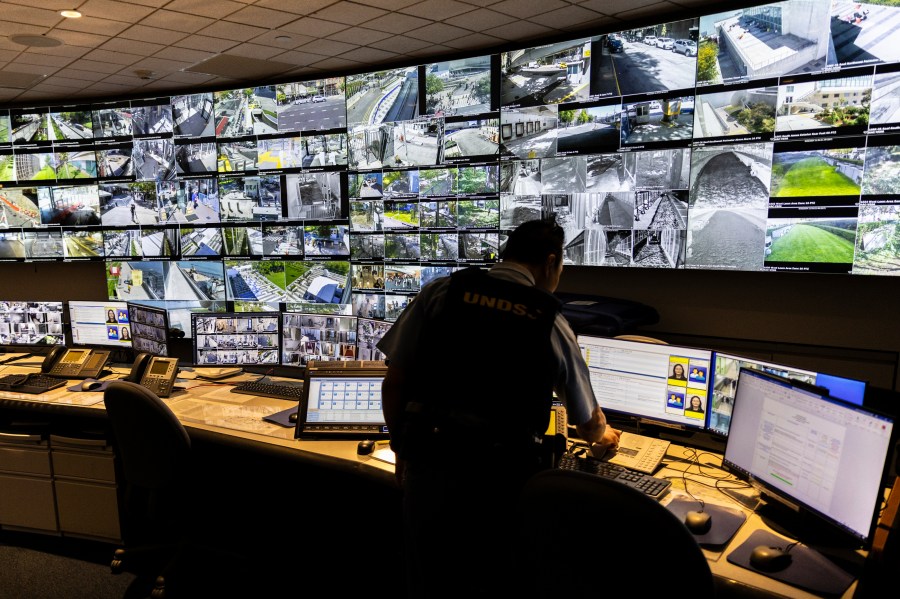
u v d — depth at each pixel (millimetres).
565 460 2066
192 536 2963
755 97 2898
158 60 3877
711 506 1747
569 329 1692
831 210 2773
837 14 2650
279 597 2514
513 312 1593
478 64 3729
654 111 3193
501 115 3691
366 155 4203
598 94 3355
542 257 1723
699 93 3049
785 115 2834
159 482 2328
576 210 3506
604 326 2977
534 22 3246
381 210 4195
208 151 4617
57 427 3012
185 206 4719
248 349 3154
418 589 1667
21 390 3057
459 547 1594
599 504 1218
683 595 1190
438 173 3953
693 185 3123
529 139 3615
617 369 2264
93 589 2578
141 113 4703
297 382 3121
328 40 3533
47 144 4855
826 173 2766
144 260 4852
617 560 1231
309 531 3045
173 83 4496
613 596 1264
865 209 2691
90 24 3176
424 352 1663
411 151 4039
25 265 5258
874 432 1430
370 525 2922
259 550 2887
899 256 2641
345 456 2191
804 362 2855
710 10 2998
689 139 3105
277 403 2832
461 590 1625
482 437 1555
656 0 2924
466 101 3803
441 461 1573
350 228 4332
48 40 3438
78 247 4941
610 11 3080
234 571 2705
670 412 2152
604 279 3609
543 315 1585
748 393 1836
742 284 3176
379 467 2092
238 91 4504
